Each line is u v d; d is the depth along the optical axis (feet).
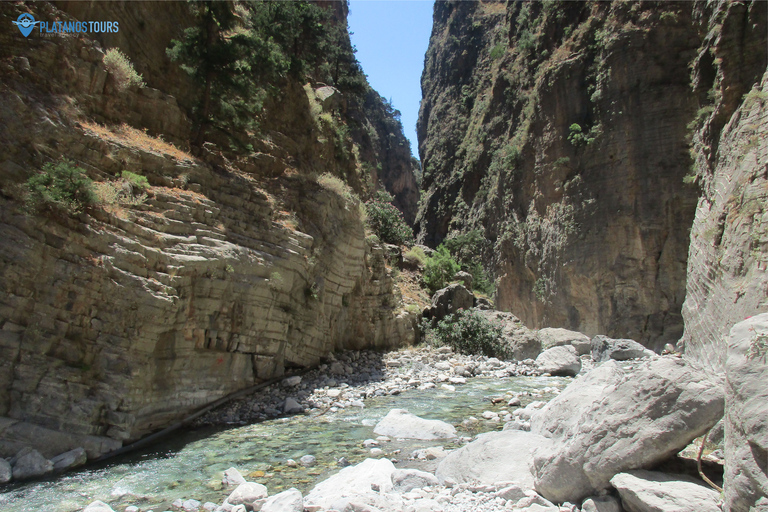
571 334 69.15
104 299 26.17
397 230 96.58
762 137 33.19
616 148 128.06
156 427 28.71
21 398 23.43
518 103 183.62
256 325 37.58
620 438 15.20
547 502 16.22
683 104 119.85
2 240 23.90
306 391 38.60
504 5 259.60
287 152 57.36
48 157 26.76
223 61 43.55
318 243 47.85
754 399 11.41
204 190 37.76
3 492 19.86
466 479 19.12
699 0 77.56
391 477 19.65
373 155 165.78
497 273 169.27
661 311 118.21
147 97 39.37
